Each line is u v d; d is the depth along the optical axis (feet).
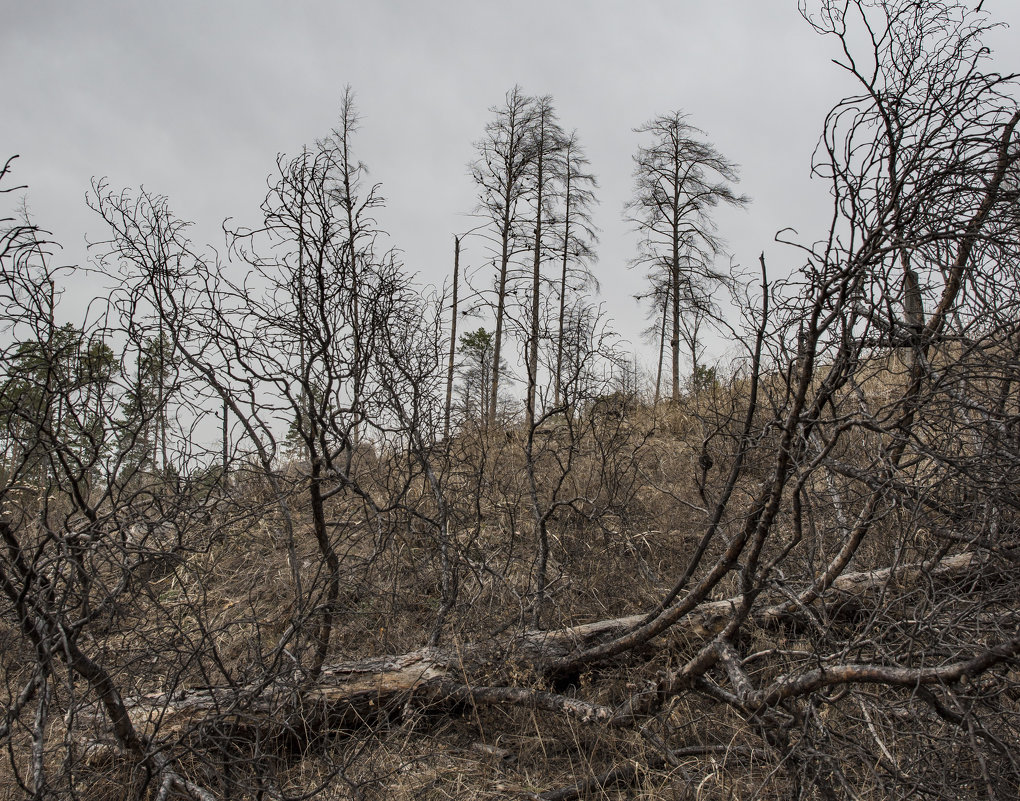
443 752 12.35
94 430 12.23
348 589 16.97
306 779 11.64
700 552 12.81
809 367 10.11
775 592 14.25
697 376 31.14
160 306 13.04
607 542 18.71
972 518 10.10
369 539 18.95
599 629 14.57
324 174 14.21
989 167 9.22
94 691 10.93
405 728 12.80
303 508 20.83
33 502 14.12
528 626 15.51
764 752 11.05
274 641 15.58
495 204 59.11
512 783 11.57
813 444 11.57
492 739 12.91
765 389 12.36
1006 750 8.43
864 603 12.76
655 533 19.47
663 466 23.82
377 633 15.76
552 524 20.36
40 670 9.66
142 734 11.34
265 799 11.00
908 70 9.80
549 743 12.56
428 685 13.28
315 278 14.02
